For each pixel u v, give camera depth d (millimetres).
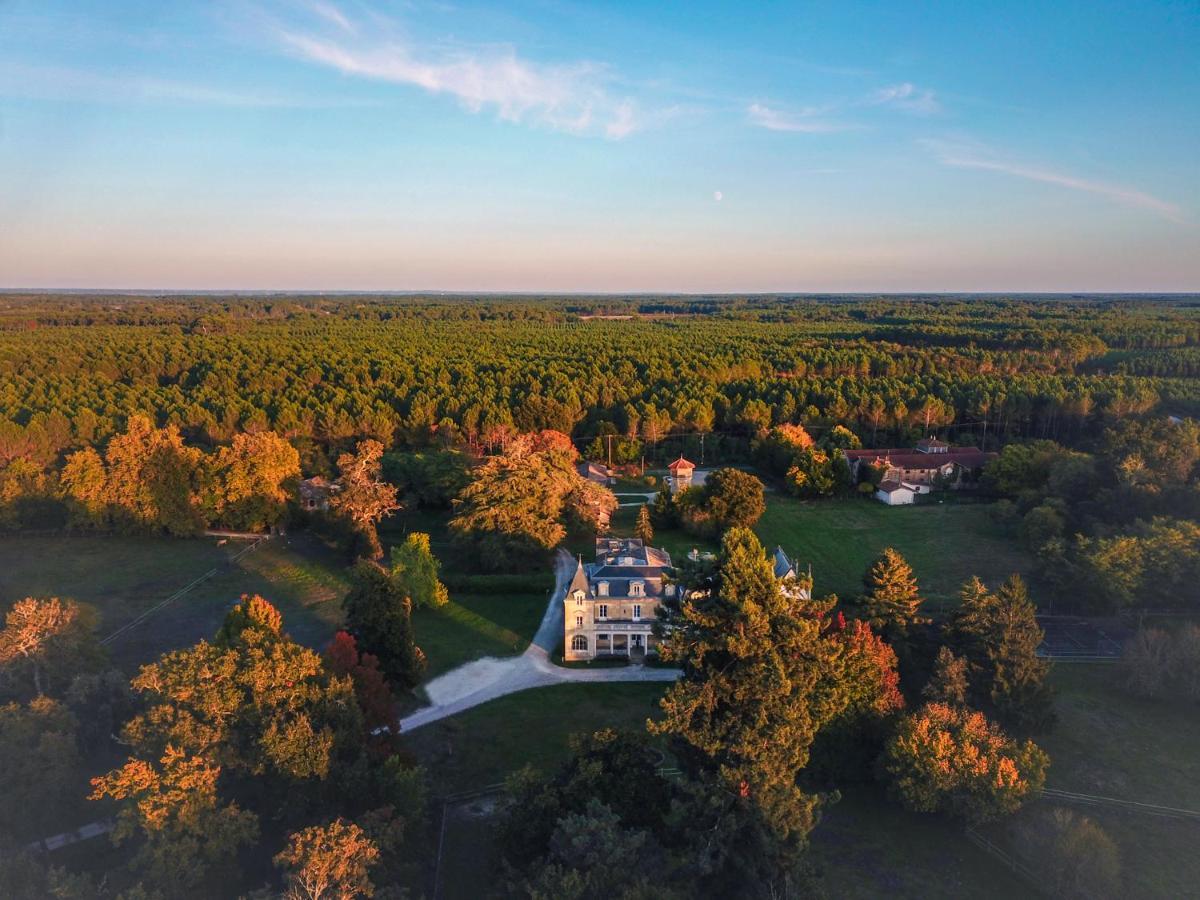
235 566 115125
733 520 127375
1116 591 92625
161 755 52688
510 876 47562
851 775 67375
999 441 180875
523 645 92062
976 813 60500
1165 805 64562
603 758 54188
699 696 50000
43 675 65875
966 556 119125
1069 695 80625
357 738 58969
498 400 196375
